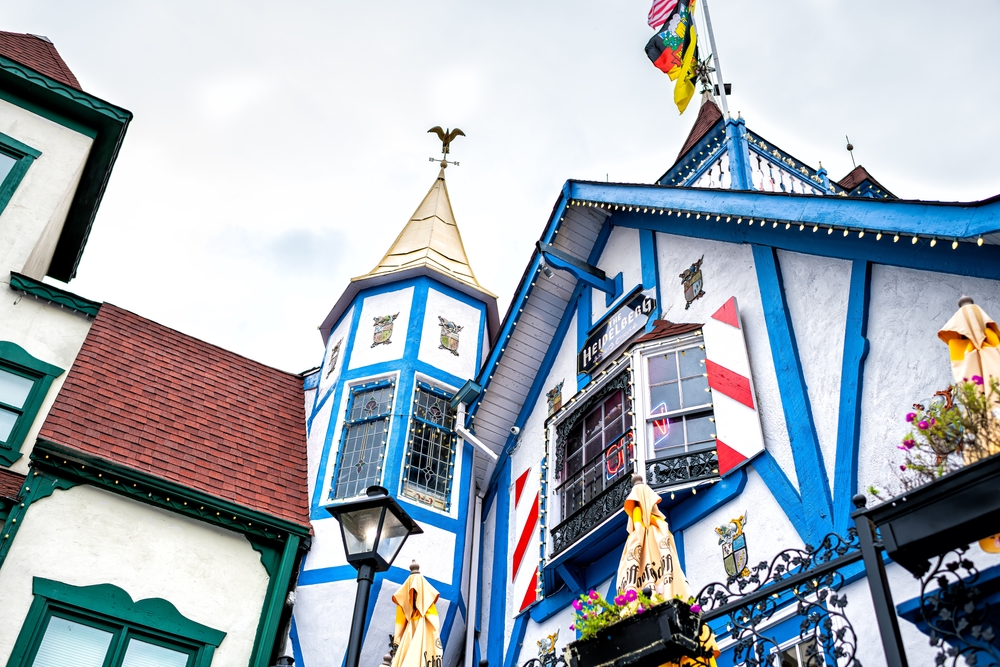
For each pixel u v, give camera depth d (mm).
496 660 10953
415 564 9750
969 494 4539
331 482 12445
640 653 6078
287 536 11547
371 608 11094
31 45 15094
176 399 12969
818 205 8391
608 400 10758
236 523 11297
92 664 9672
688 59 13844
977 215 6715
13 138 13266
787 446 8156
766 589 6293
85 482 10625
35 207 12969
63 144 13656
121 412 12000
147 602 10258
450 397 13562
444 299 14578
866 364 7711
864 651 6629
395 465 12242
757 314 9250
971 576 5430
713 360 9375
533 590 10680
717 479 8648
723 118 11641
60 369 12133
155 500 10883
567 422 11344
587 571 10070
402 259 15242
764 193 9211
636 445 9477
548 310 13117
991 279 6863
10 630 9359
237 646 10555
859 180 13289
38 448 10383
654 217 11656
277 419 14039
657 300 10977
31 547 9914
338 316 15281
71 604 9797
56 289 12570
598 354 11531
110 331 13461
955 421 5309
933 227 7055
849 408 7648
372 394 13375
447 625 11586
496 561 11992
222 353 14883
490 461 13281
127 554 10430
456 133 18375
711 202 9969
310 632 11031
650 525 7527
